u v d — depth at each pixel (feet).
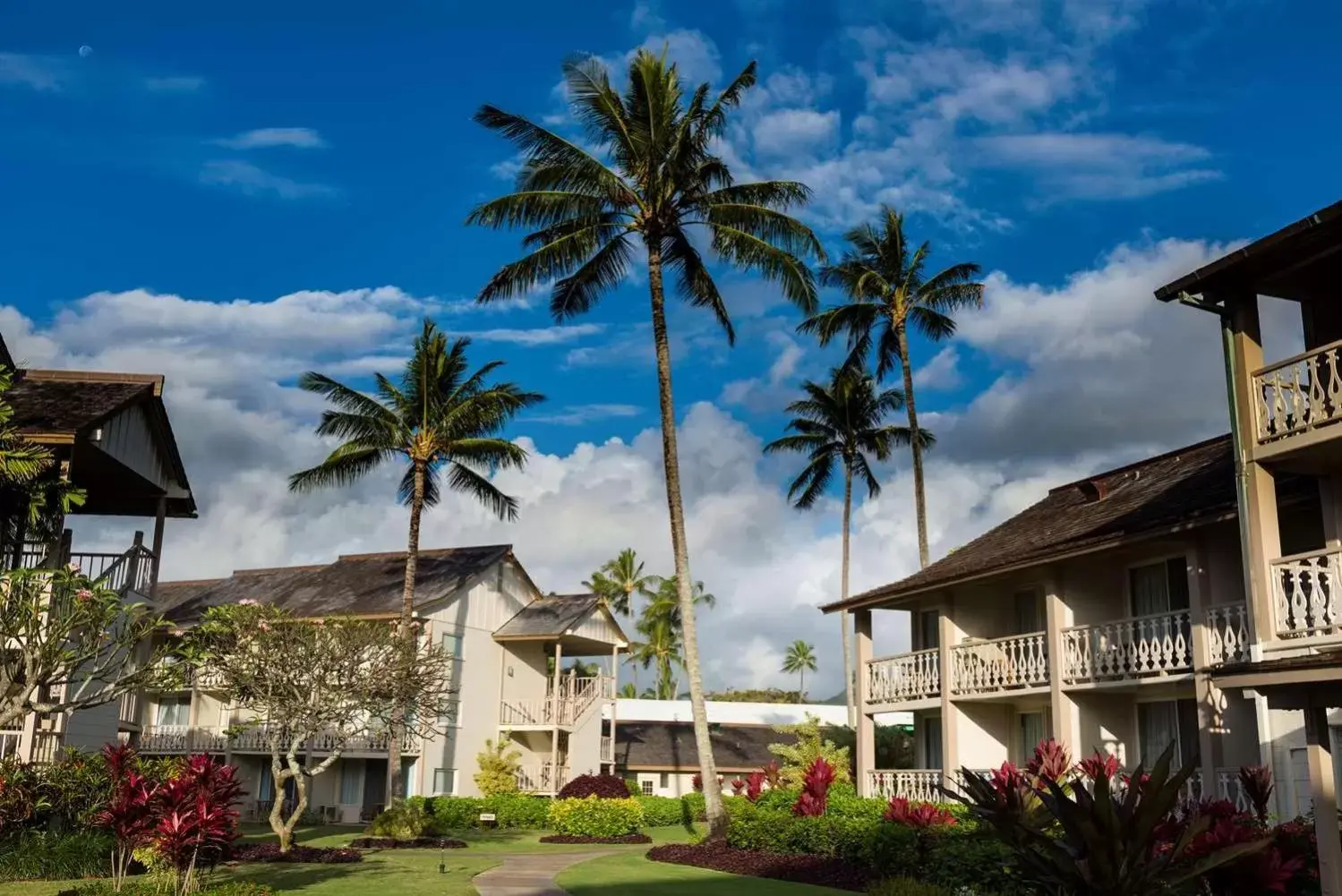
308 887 59.52
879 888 47.21
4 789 62.64
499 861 80.07
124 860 58.23
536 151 94.27
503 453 123.75
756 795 93.20
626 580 268.21
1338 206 45.93
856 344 138.72
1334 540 53.42
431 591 140.26
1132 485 82.38
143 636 64.54
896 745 115.14
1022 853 33.30
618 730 190.08
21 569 55.01
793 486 170.30
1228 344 53.47
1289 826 48.83
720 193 96.07
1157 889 31.55
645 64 93.09
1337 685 40.40
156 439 90.43
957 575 83.15
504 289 98.17
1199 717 62.08
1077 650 72.74
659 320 95.04
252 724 86.63
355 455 121.49
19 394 81.56
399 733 116.26
